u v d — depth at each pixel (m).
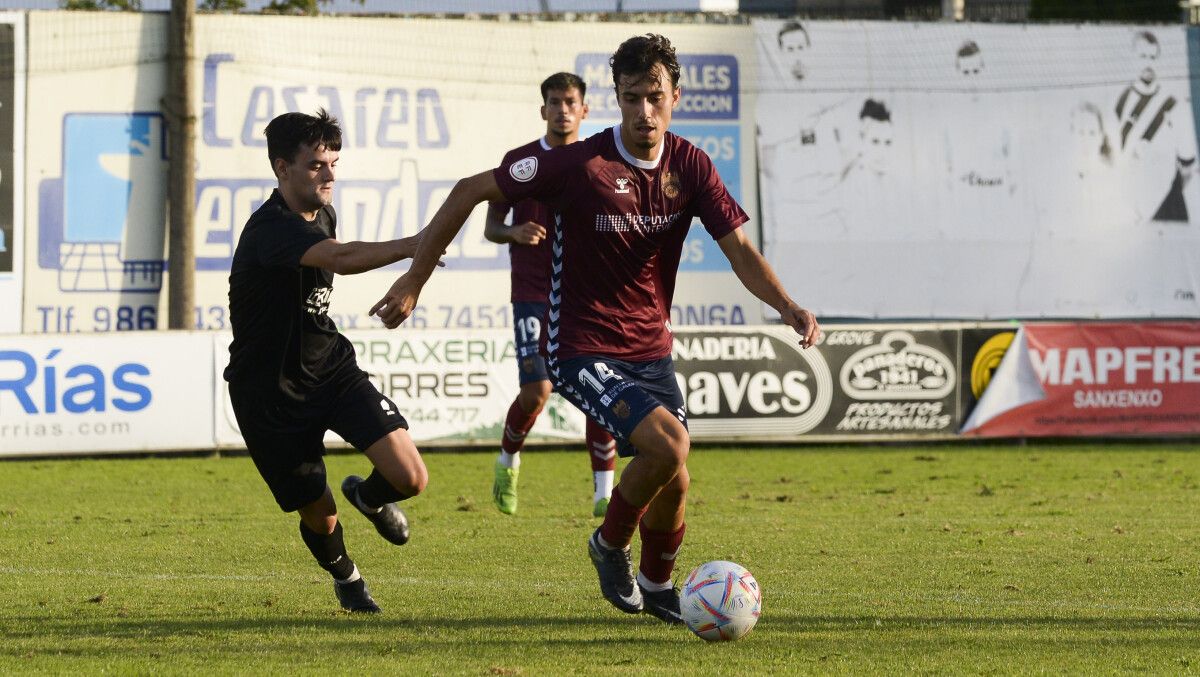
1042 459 51.75
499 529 31.17
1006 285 66.25
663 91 17.70
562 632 18.38
